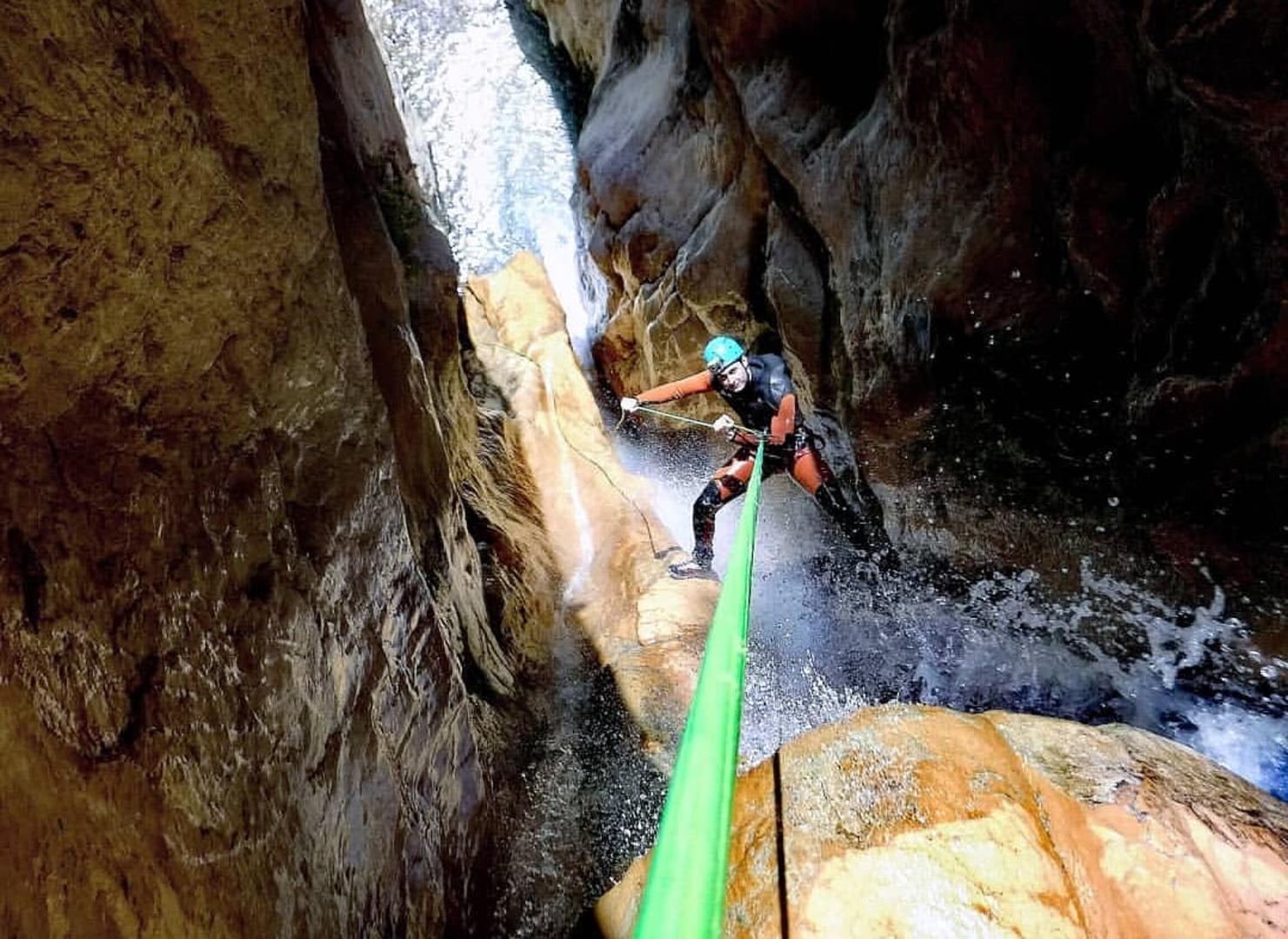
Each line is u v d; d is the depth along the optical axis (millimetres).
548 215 12141
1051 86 3869
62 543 1064
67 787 969
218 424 1489
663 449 9430
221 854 1250
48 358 1076
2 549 964
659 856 1004
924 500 5242
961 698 4875
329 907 1609
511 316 7359
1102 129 3709
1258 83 2670
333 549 1918
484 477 5059
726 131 7227
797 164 6125
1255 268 3098
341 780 1792
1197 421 3492
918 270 4820
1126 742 2117
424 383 3404
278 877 1418
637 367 9562
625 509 5812
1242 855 1729
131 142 1226
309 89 1953
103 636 1108
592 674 4305
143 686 1165
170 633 1254
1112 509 4070
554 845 3143
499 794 3096
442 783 2506
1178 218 3385
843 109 5914
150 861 1075
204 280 1434
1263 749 3752
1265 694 3725
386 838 1999
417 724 2346
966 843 1699
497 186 12234
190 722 1251
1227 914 1604
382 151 4371
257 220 1630
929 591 5434
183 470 1364
